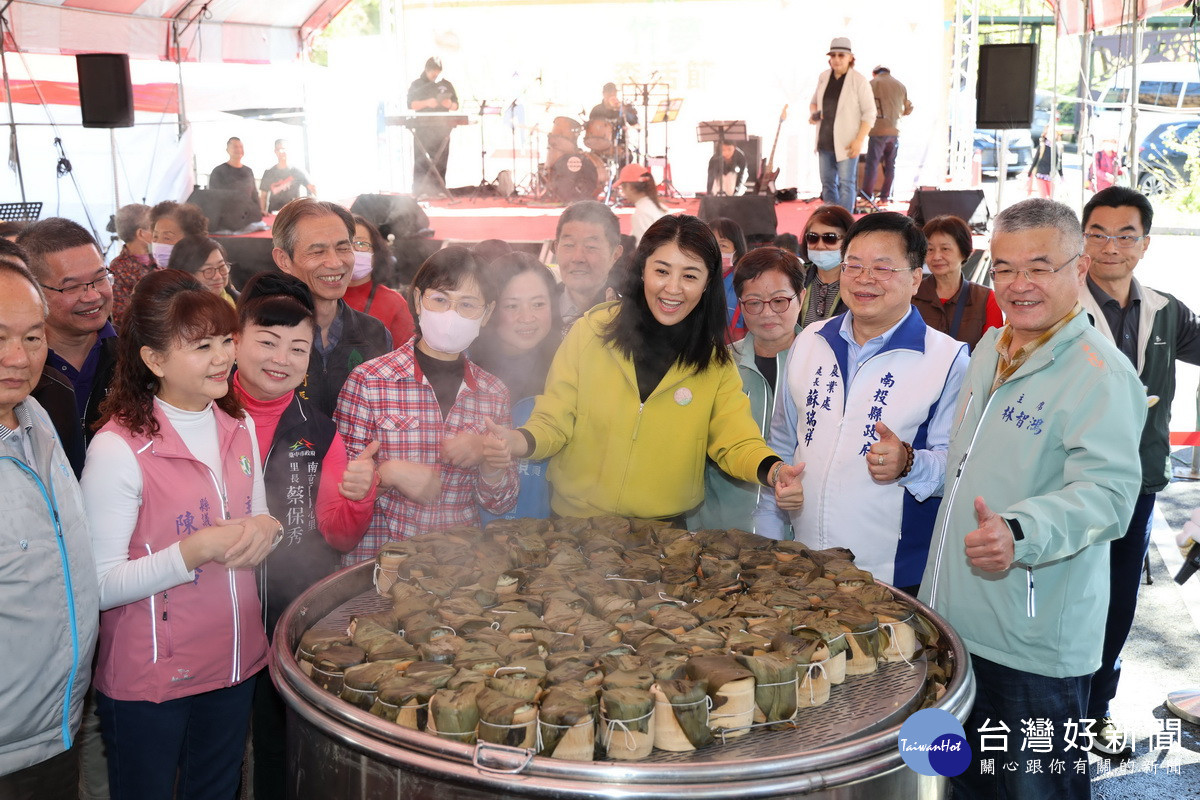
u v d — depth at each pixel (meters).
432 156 11.11
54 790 1.70
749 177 10.97
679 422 2.22
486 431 2.30
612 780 1.25
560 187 10.95
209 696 1.91
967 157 11.32
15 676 1.54
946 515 2.03
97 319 2.39
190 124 9.99
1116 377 1.82
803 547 2.00
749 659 1.47
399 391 2.21
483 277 2.20
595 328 2.29
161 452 1.77
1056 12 8.45
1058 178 8.37
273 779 2.29
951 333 3.75
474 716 1.37
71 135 8.45
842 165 9.01
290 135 11.70
